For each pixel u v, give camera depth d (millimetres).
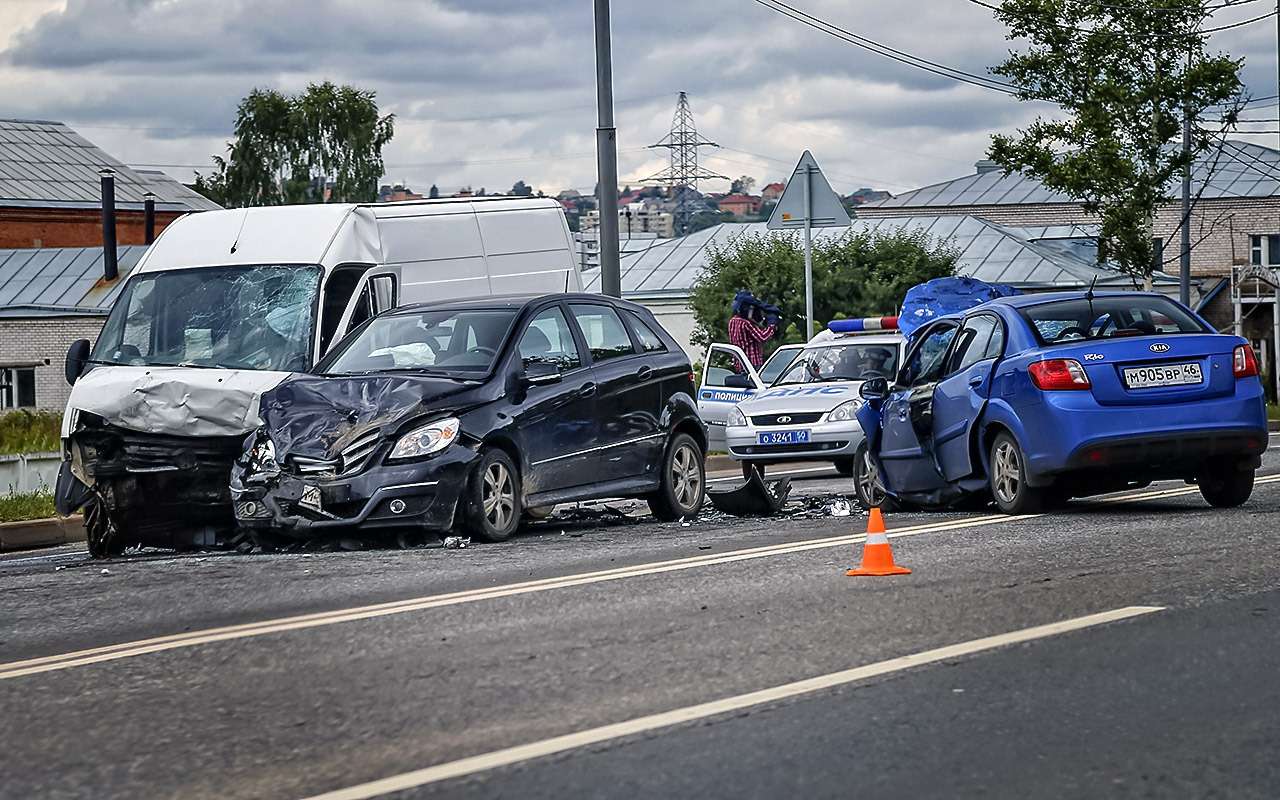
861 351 32438
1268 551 14844
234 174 136000
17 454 33375
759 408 30781
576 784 7691
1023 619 11672
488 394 18922
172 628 12789
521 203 26734
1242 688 9375
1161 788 7457
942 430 20828
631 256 103125
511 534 18828
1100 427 18422
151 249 23078
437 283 24281
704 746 8328
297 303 21578
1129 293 20469
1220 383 18781
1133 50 53031
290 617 12906
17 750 8836
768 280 74625
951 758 8008
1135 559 14602
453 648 11203
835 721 8797
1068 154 53344
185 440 19812
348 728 9008
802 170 35844
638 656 10719
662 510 21625
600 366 20703
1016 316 19984
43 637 12703
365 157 135875
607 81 34500
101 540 20344
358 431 18047
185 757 8523
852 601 12672
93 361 21578
